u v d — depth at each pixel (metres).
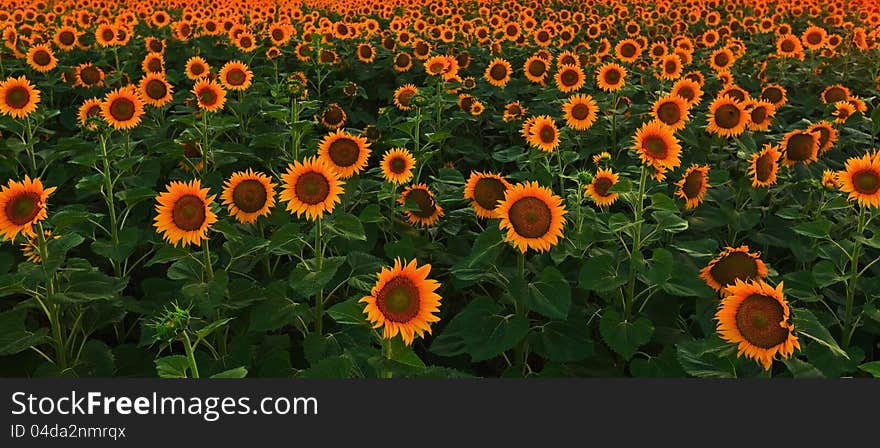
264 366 4.70
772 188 6.70
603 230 5.02
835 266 5.04
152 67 9.91
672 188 7.10
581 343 4.77
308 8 24.23
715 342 3.58
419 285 3.34
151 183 6.81
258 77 10.43
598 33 17.30
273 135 6.91
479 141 10.18
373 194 6.34
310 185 4.41
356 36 15.03
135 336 5.82
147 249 6.42
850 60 14.16
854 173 4.80
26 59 11.70
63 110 10.19
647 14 21.08
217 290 4.51
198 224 4.53
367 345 4.62
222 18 16.14
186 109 8.30
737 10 23.48
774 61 13.10
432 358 5.45
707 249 4.77
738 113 6.97
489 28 17.98
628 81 11.04
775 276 5.18
